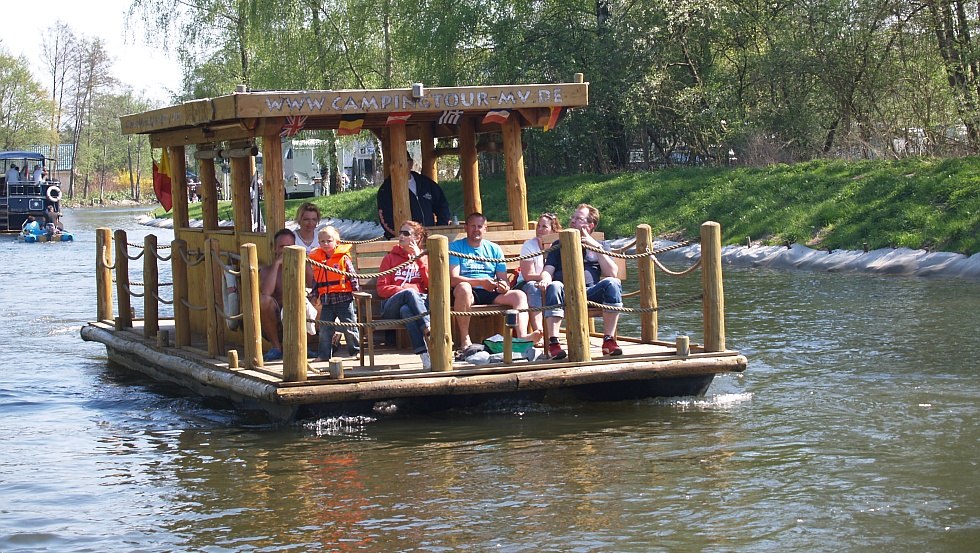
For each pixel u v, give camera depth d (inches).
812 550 254.4
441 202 489.7
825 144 1272.1
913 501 286.2
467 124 501.7
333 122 469.7
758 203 1053.2
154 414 422.0
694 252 1002.7
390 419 391.5
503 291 415.8
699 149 1423.5
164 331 491.8
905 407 387.5
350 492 306.8
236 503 301.3
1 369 537.3
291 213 1742.1
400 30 1539.1
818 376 446.3
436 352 387.2
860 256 840.3
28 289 941.2
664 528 270.2
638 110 1385.3
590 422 381.7
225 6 1723.7
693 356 411.8
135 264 1229.7
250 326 408.8
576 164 1526.8
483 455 341.1
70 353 590.9
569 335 399.9
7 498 312.5
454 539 266.2
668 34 1359.5
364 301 431.5
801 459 326.6
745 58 1385.3
